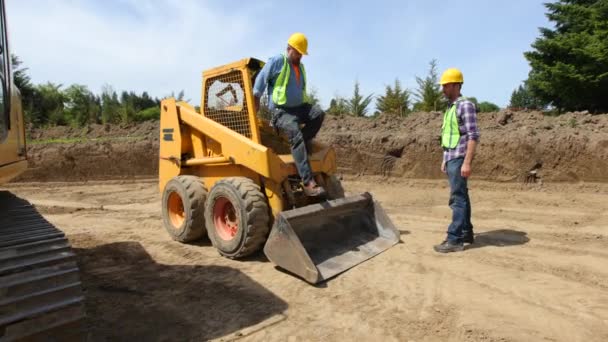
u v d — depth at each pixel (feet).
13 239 8.34
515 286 12.72
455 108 15.85
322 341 10.05
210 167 18.63
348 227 16.79
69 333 6.49
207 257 16.72
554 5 61.57
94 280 14.49
